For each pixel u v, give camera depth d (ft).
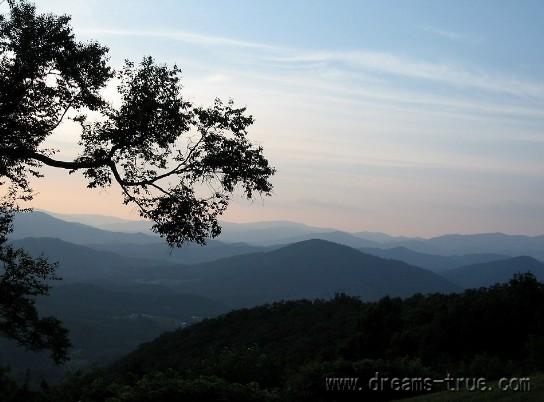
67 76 46.96
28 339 56.59
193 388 44.14
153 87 46.75
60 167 46.06
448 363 70.79
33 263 55.42
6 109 44.32
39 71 45.70
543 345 58.34
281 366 59.06
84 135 46.19
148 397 43.16
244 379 53.98
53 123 47.19
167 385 44.65
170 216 46.24
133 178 46.65
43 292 55.67
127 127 45.44
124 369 58.18
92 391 47.78
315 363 50.44
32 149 45.62
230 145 46.21
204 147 45.98
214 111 46.11
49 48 45.42
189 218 46.29
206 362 58.70
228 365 55.98
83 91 47.34
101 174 46.93
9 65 44.80
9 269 53.88
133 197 46.57
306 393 46.55
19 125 44.62
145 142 46.75
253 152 46.73
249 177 46.03
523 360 64.90
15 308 54.65
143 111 44.91
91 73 47.16
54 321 58.29
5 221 51.03
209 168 45.78
